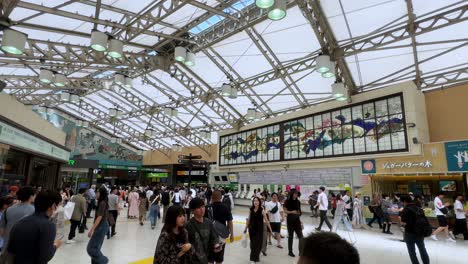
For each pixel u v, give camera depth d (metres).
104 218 5.38
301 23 11.38
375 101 14.62
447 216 11.66
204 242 3.38
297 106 18.81
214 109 20.16
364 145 14.76
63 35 10.47
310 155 17.39
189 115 23.00
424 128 13.59
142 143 33.78
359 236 10.50
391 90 13.98
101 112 26.70
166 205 12.98
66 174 21.39
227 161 24.02
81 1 8.60
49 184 16.77
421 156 12.72
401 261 6.95
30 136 10.99
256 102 18.75
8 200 4.60
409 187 15.55
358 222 13.09
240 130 22.72
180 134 26.30
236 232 11.02
